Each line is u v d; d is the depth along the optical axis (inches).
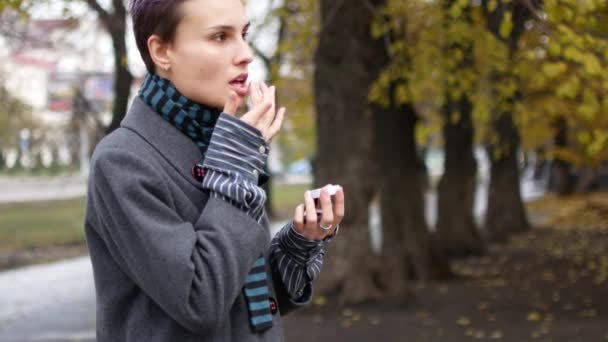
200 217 62.7
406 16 354.6
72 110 571.5
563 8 204.7
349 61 370.9
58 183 1775.3
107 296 66.1
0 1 268.4
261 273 68.3
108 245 64.2
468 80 332.8
